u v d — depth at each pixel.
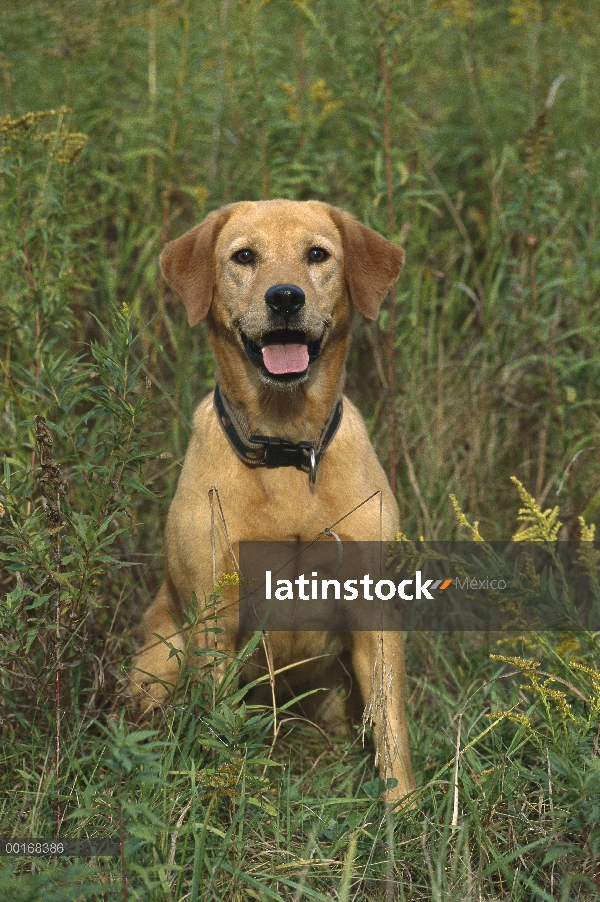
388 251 6.49
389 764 5.12
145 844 4.10
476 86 9.66
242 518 5.80
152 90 9.24
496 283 8.40
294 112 8.81
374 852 4.63
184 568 5.97
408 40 7.82
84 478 5.93
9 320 6.68
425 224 9.03
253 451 5.76
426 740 5.96
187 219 9.67
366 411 8.62
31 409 6.27
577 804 4.15
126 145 9.48
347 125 9.16
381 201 8.15
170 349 8.82
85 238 8.48
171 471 7.74
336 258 6.18
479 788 4.91
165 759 4.75
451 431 8.31
